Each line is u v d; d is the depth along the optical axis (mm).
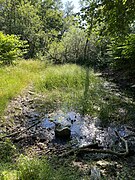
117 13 6828
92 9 7336
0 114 6258
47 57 21188
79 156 4500
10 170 3562
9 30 28688
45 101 8141
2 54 13711
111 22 7246
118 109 7738
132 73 13703
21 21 29344
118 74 15094
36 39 27156
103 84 12016
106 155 4570
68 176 3588
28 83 10320
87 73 13023
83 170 3902
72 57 21172
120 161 4359
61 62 20391
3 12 30359
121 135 5746
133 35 12039
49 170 3576
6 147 4477
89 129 6047
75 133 5742
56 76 11102
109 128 6191
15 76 10367
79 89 9992
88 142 5262
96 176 3631
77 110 7395
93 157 4488
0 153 4262
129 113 7348
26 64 14562
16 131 5539
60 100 8406
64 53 21359
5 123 5902
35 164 3537
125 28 7125
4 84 8703
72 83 10680
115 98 9016
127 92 10570
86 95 8930
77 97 8672
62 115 6969
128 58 13508
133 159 4473
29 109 7289
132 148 5023
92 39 20656
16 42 15367
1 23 29734
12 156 4230
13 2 30688
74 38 21812
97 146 4910
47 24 39156
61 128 5590
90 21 7707
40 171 3432
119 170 3975
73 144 5098
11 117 6375
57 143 5117
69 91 9594
